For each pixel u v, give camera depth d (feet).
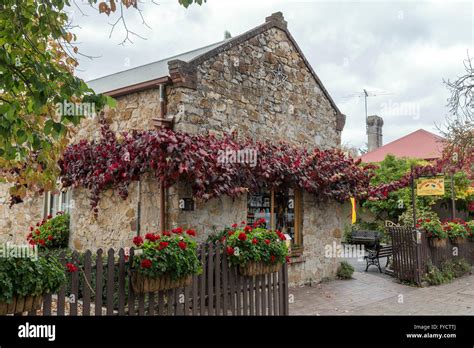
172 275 14.03
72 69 16.72
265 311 18.95
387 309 24.77
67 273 12.33
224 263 17.30
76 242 28.96
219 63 26.91
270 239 19.06
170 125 24.49
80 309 17.83
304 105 33.88
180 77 24.29
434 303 26.68
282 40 32.40
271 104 30.83
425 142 79.30
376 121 90.02
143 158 22.91
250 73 29.30
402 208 59.77
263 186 27.96
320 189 30.83
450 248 38.96
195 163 21.33
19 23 12.73
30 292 10.28
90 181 26.53
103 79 38.42
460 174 54.08
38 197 35.12
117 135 27.27
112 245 26.55
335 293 29.12
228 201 26.48
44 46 14.46
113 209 26.76
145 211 24.85
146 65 38.50
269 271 18.66
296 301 26.35
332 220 35.09
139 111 26.37
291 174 27.99
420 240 33.53
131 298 13.92
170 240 14.53
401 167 61.77
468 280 35.81
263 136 29.84
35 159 15.84
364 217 67.15
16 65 12.48
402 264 34.19
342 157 33.63
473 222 44.47
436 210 64.75
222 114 26.84
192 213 24.04
